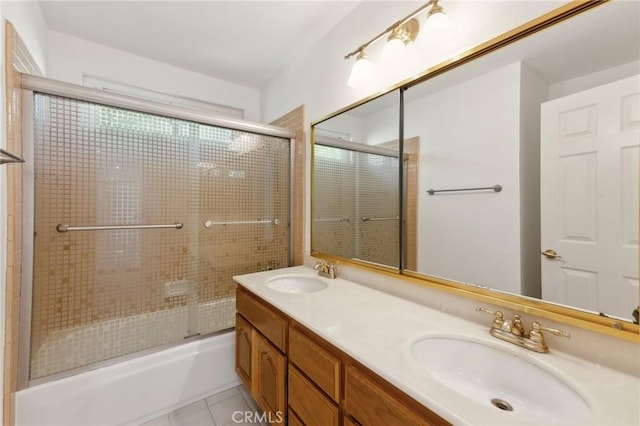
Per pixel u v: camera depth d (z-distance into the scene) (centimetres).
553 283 86
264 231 212
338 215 178
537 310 87
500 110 99
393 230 140
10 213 117
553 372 74
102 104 148
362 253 160
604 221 77
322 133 192
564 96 84
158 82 229
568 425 56
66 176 139
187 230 179
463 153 111
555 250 86
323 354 99
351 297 134
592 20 79
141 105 157
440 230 119
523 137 93
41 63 168
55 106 136
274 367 128
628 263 73
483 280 104
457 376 91
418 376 70
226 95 263
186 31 188
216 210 190
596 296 78
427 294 122
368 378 82
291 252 223
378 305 122
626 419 57
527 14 91
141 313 163
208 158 187
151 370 158
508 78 97
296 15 171
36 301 132
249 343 153
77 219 143
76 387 138
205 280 186
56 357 137
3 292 114
